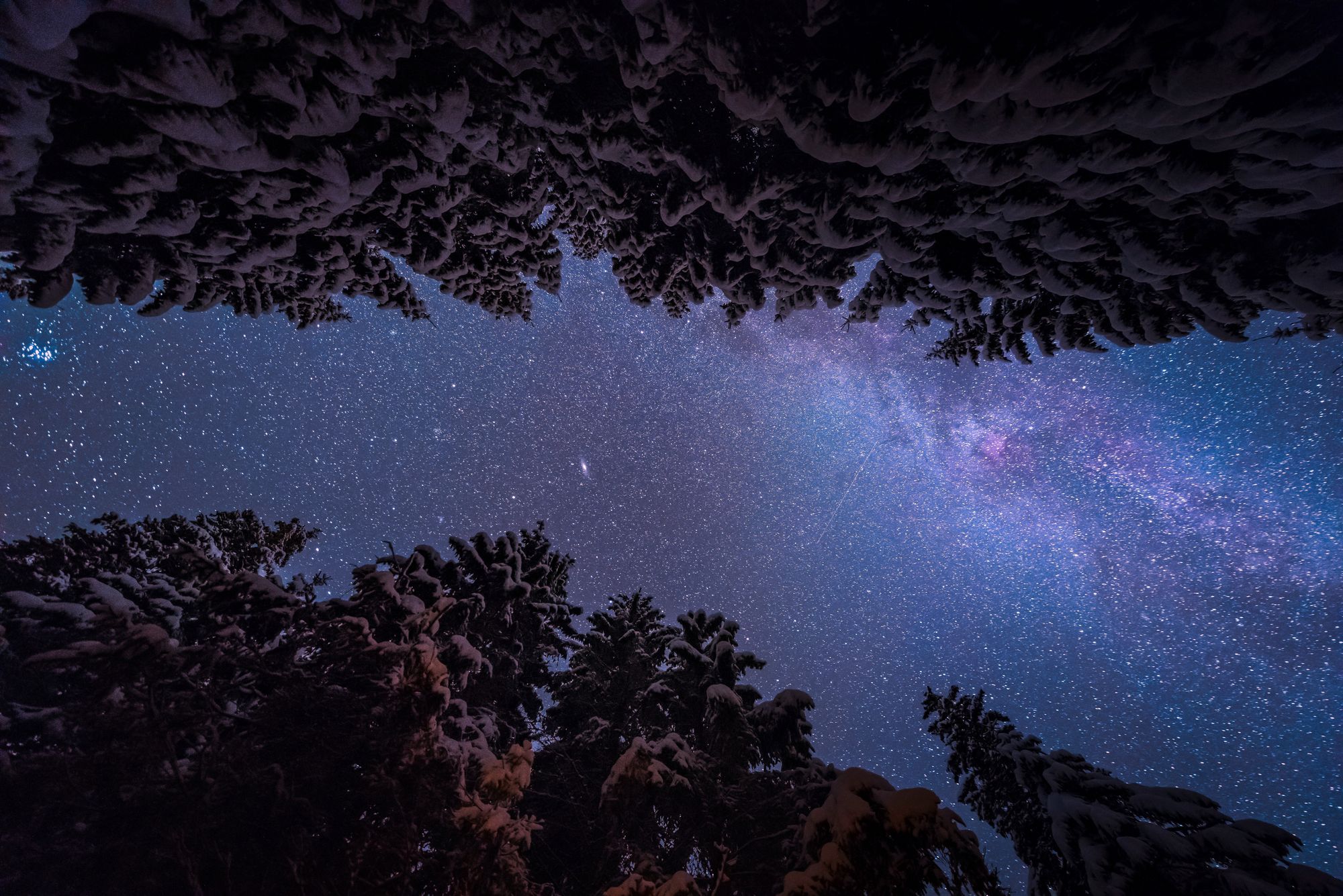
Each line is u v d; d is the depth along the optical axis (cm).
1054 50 318
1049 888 711
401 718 498
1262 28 284
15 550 657
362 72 409
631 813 652
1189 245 438
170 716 462
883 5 340
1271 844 562
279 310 647
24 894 410
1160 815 623
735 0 367
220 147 401
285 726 516
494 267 695
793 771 740
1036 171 404
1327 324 434
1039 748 771
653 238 633
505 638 814
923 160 435
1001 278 536
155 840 439
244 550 932
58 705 524
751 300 643
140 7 308
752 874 625
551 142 561
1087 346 566
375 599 630
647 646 955
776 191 497
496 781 468
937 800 424
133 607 603
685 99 487
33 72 319
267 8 350
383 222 591
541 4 410
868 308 664
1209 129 334
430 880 460
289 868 448
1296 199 371
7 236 395
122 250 474
